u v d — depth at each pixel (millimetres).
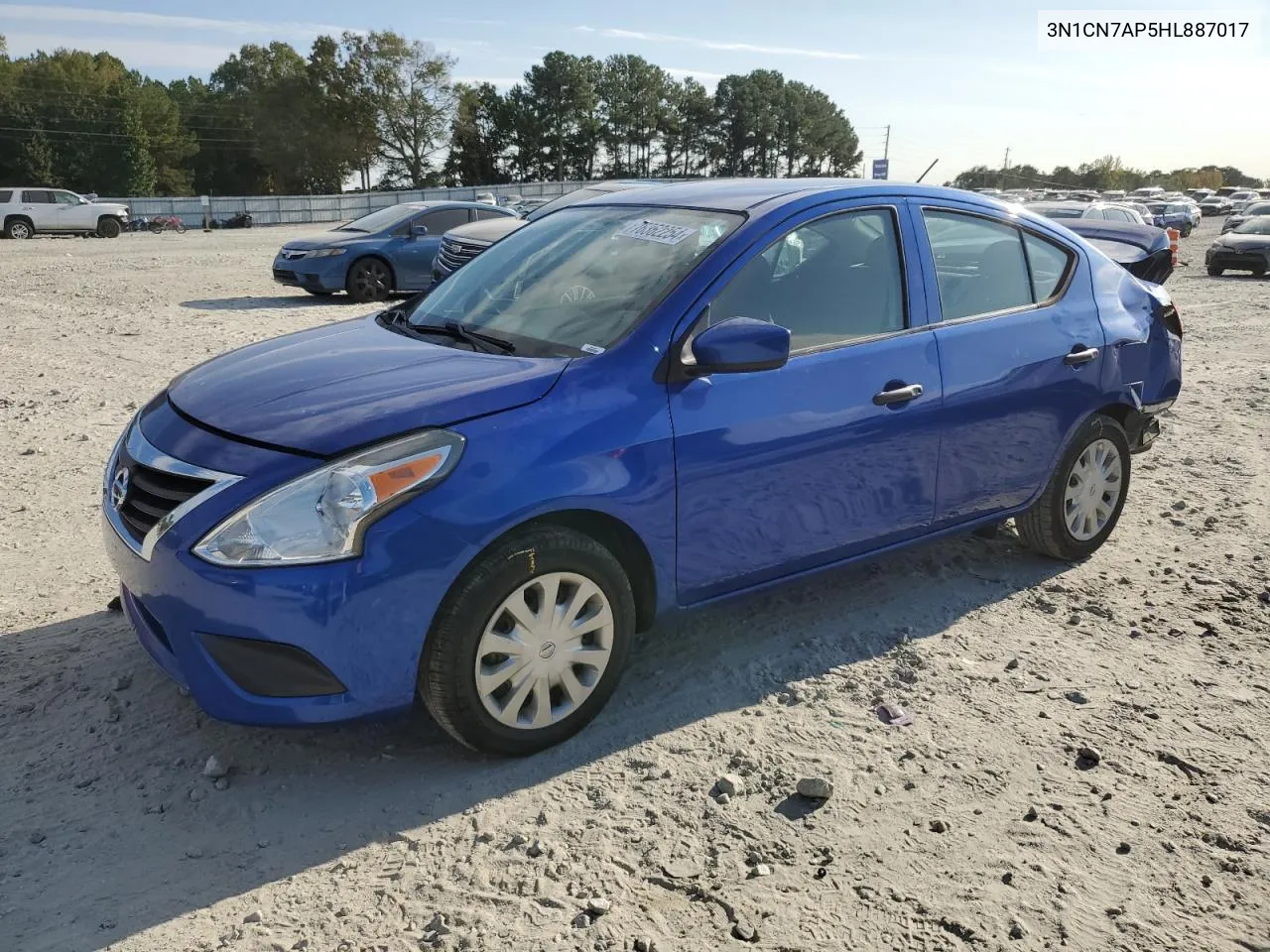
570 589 3064
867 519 3797
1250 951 2424
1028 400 4211
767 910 2506
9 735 3154
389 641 2758
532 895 2539
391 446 2756
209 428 2955
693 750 3178
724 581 3463
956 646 3926
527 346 3365
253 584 2639
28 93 88125
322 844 2727
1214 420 7648
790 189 3844
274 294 15523
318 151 101500
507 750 3049
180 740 3166
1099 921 2506
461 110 105188
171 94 118062
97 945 2354
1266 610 4289
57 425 6801
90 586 4250
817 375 3531
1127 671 3754
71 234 33312
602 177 117438
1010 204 4438
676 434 3184
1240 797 3008
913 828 2834
